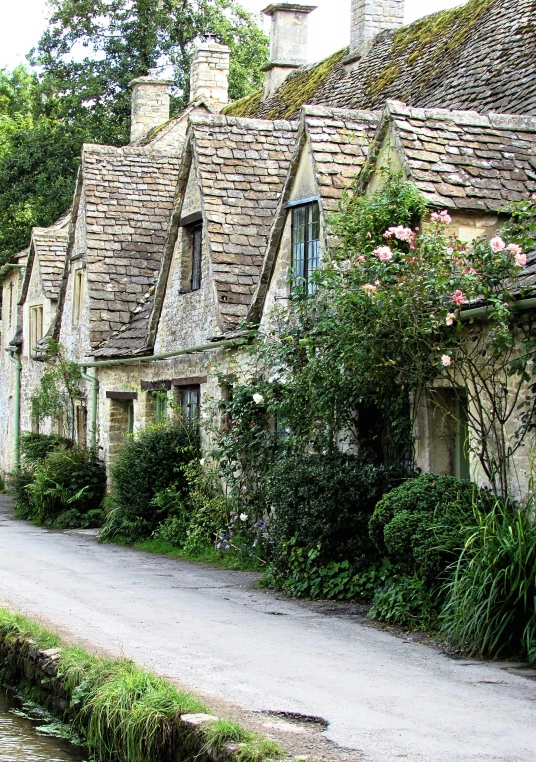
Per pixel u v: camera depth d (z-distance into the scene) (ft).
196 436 56.08
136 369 66.59
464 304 32.63
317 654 28.02
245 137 56.75
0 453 107.96
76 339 76.13
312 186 45.32
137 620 32.81
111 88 117.50
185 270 58.54
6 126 144.97
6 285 107.14
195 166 55.88
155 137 91.50
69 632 30.86
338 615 33.55
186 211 58.08
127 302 68.85
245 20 124.57
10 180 112.37
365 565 36.55
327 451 39.37
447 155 39.14
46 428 85.61
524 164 39.65
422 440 36.70
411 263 33.09
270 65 83.97
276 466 40.63
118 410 69.77
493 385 32.50
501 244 31.12
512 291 31.30
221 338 50.62
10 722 26.81
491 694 24.03
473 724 21.72
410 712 22.54
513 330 32.04
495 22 55.06
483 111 46.93
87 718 25.05
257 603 35.91
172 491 54.54
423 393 36.60
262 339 45.93
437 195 37.32
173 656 27.76
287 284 43.93
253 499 46.93
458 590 28.68
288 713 22.47
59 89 116.37
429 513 31.42
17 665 29.58
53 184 110.52
